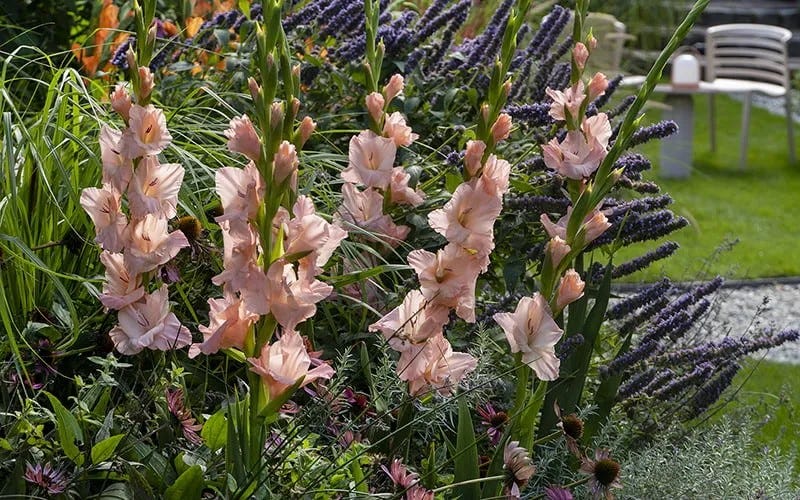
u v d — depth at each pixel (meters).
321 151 3.74
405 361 2.42
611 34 7.86
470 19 5.68
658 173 10.02
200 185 3.26
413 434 2.89
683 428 3.49
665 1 11.49
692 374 3.36
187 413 2.39
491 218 2.27
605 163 2.28
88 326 2.89
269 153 1.91
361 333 2.97
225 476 2.31
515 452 2.33
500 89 2.28
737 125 12.27
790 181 9.92
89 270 3.02
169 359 2.78
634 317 3.52
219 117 3.86
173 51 4.20
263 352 2.02
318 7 4.03
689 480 2.92
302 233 1.96
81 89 3.26
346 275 2.69
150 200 2.18
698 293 3.60
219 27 4.29
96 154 3.09
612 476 2.53
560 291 2.30
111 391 2.75
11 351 2.70
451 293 2.30
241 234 1.94
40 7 4.91
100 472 2.35
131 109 2.13
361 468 2.55
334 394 2.55
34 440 2.30
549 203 3.39
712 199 9.16
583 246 2.30
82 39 5.05
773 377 4.98
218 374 2.94
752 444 3.75
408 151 3.60
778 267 7.20
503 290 3.72
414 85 3.96
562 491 2.46
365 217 2.92
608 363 3.50
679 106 10.16
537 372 2.31
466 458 2.48
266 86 1.92
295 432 2.45
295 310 1.96
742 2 15.77
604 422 3.12
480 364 2.88
